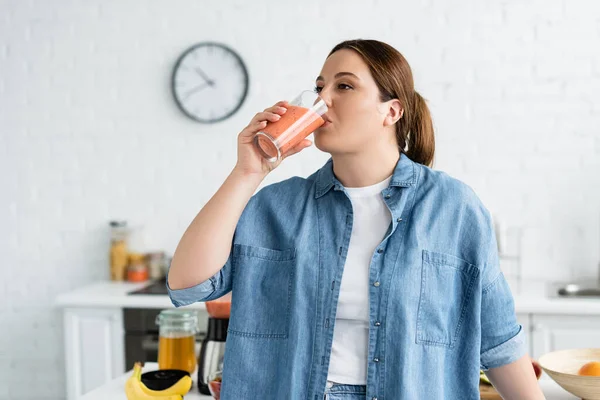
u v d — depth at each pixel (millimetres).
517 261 3834
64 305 3600
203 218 1383
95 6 4062
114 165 4102
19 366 4207
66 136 4121
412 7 3840
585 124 3756
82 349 3613
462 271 1447
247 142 1395
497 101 3811
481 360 1522
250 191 1409
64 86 4105
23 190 4160
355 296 1402
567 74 3756
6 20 4121
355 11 3887
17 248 4184
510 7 3777
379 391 1363
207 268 1383
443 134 3848
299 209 1490
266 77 3965
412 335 1377
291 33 3938
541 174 3799
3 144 4160
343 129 1399
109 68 4074
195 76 3998
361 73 1402
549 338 3266
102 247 4125
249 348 1442
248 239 1478
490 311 1483
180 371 1972
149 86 4055
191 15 4004
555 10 3750
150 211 4086
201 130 4027
